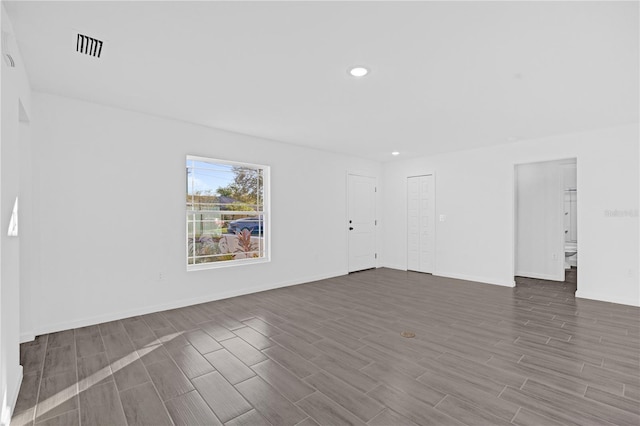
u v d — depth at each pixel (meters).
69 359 2.51
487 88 2.89
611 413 1.80
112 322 3.36
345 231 6.06
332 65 2.47
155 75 2.65
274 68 2.53
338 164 5.93
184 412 1.85
